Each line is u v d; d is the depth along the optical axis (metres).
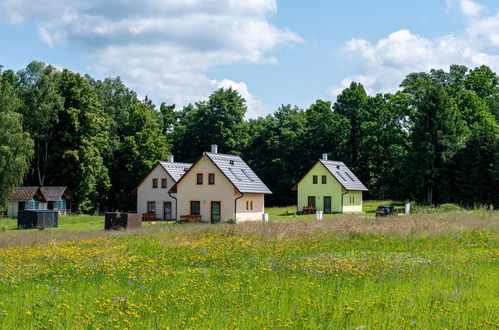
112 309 11.19
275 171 88.38
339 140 89.00
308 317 10.55
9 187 54.94
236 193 50.66
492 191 65.62
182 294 12.96
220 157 52.94
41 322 10.07
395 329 9.71
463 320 10.52
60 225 48.72
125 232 31.25
